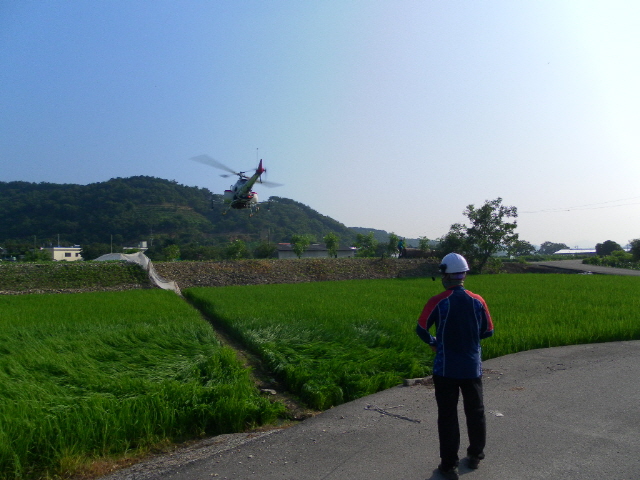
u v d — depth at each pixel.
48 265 30.48
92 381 7.48
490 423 5.59
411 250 49.00
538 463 4.52
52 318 14.77
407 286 27.95
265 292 24.12
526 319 12.38
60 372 8.14
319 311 15.11
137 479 4.66
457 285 4.66
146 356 9.32
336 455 4.90
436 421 5.82
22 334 11.65
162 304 18.88
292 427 5.84
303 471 4.55
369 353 9.24
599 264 55.78
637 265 49.47
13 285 28.05
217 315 15.67
